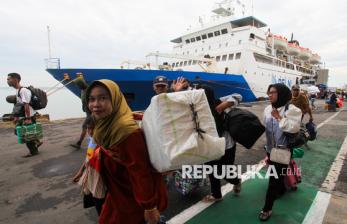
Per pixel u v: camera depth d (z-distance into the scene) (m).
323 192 3.13
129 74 9.22
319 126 8.28
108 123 1.34
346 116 11.02
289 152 2.38
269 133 2.60
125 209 1.48
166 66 11.99
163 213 2.70
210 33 16.05
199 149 1.29
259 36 15.40
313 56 30.91
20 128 4.92
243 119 2.41
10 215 2.79
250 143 2.39
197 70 14.77
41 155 5.25
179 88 2.57
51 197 3.24
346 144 5.65
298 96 4.36
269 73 16.81
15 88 4.94
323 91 25.23
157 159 1.27
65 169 4.34
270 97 2.47
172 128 1.27
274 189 2.49
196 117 1.34
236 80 13.44
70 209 2.91
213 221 2.52
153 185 1.41
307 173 3.82
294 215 2.59
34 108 5.13
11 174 4.12
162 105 1.28
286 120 2.31
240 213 2.66
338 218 2.52
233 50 14.61
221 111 2.54
